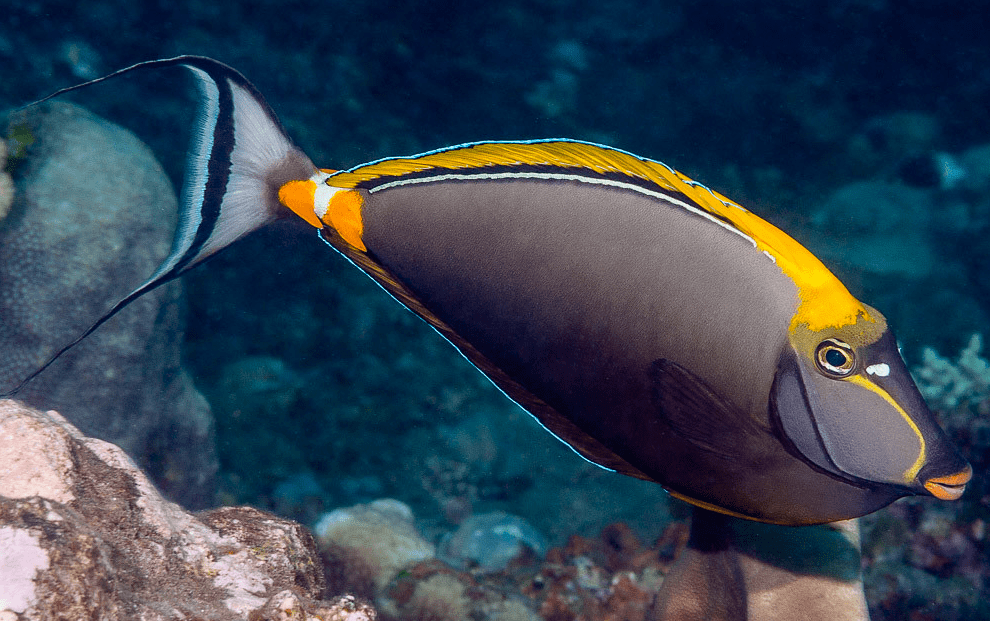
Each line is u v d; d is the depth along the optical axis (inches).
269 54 342.6
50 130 163.6
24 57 287.9
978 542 145.6
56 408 155.9
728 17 449.1
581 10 445.4
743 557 79.3
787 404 45.4
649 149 415.8
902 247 352.2
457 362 301.6
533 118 401.1
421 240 49.6
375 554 176.7
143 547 47.1
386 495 261.4
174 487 192.4
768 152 415.5
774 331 45.0
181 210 57.1
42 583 35.9
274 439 263.9
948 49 426.9
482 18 414.0
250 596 48.5
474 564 184.9
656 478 51.2
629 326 46.2
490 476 272.5
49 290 154.3
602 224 46.0
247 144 55.7
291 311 289.4
